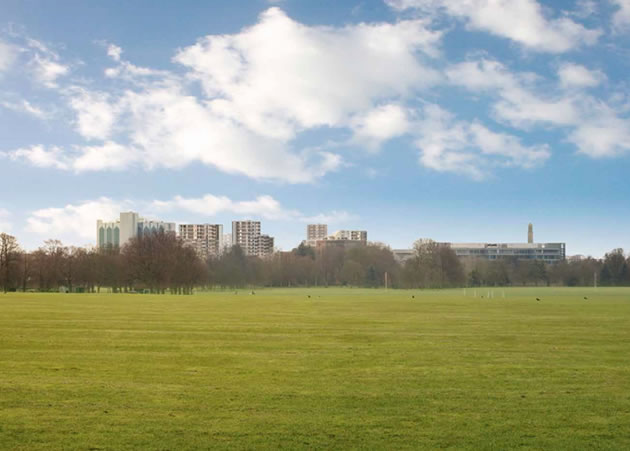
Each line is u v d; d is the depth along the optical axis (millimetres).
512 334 35688
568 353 27484
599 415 16141
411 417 15875
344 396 18234
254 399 17781
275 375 21656
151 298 93000
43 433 14383
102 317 47688
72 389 19062
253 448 13383
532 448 13461
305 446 13516
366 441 13867
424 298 101125
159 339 32531
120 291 160875
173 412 16266
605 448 13477
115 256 167250
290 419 15617
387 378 21125
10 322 42375
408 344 30672
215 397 18016
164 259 151500
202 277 161250
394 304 74812
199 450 13250
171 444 13625
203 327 39406
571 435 14383
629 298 98250
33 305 65875
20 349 28344
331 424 15188
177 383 20125
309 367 23438
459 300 90000
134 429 14711
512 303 77625
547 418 15820
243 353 27250
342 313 54938
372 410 16562
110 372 22219
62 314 50781
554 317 50219
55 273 157875
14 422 15281
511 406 17047
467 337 34031
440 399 17875
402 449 13352
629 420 15664
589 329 39094
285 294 138625
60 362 24516
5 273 144750
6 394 18328
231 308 62969
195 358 25703
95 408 16672
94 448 13367
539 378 21172
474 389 19281
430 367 23500
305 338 33312
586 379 21031
